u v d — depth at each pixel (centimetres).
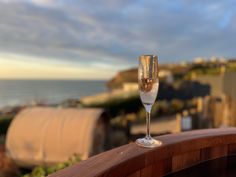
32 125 566
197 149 129
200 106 855
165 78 1493
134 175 102
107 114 654
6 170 552
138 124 963
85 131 538
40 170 315
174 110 1141
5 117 850
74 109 632
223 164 131
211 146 135
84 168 87
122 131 775
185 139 126
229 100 780
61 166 306
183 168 125
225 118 778
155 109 1105
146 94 121
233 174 121
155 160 110
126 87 1478
